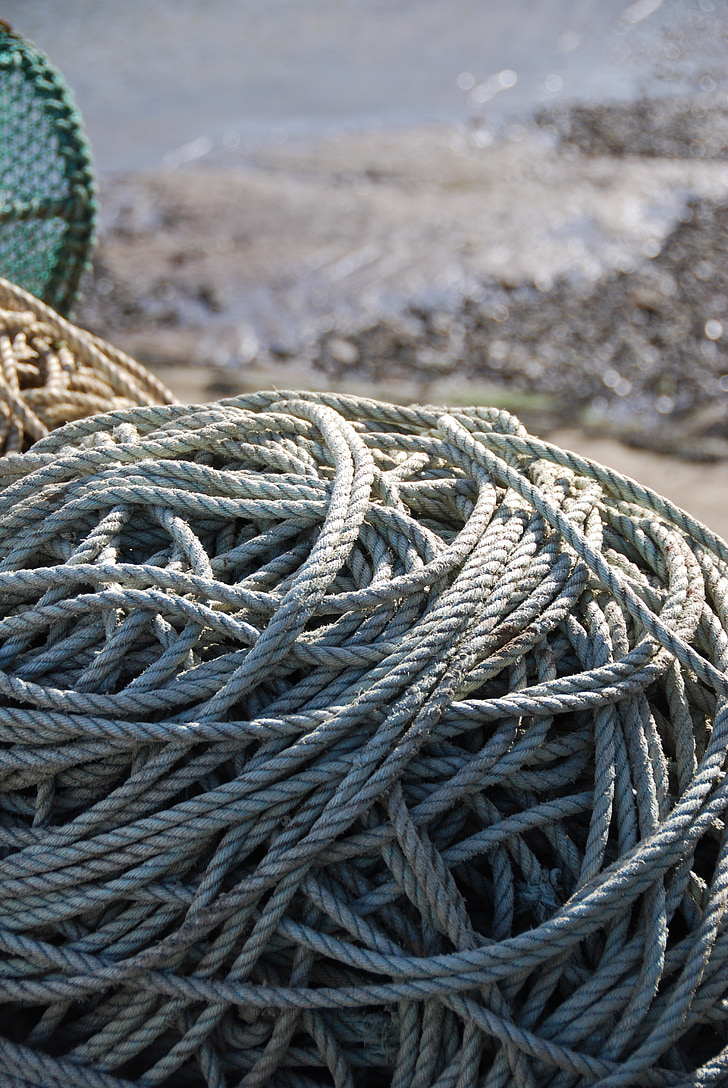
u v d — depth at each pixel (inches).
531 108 242.5
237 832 44.8
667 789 45.9
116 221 175.9
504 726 45.9
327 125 225.9
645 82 267.0
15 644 46.4
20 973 44.7
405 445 50.9
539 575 47.7
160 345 137.3
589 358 134.9
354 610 46.3
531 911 45.3
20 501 49.1
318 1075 45.4
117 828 44.8
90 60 250.7
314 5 319.0
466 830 46.1
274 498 48.4
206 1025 44.3
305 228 174.2
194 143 211.3
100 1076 44.2
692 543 50.3
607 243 169.3
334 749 45.2
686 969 44.1
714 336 140.1
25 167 65.7
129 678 46.6
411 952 44.7
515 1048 43.4
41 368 58.8
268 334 140.8
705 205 185.0
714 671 46.5
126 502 48.1
